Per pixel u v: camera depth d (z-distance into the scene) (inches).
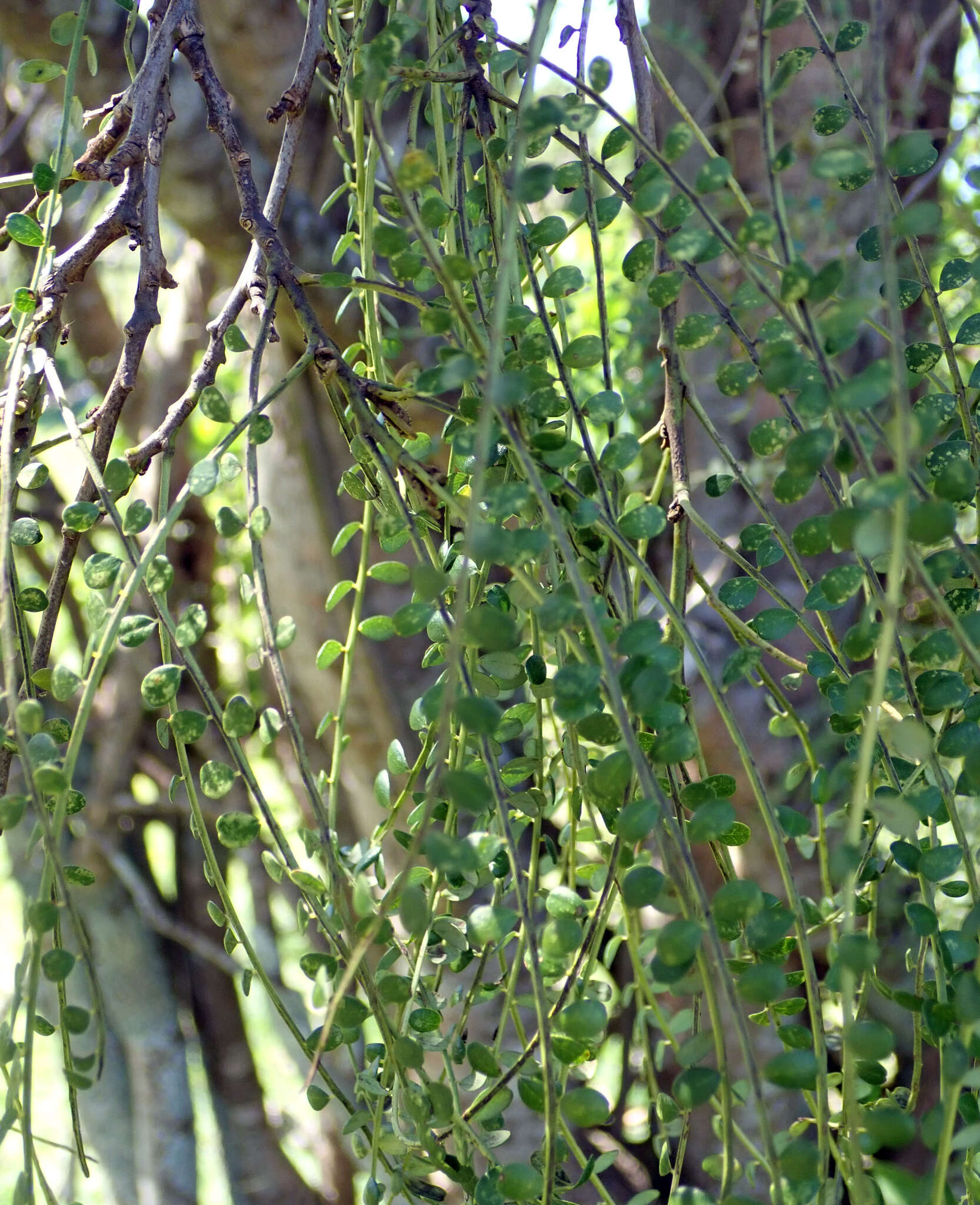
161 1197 134.0
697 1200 39.1
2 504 40.6
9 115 129.9
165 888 146.1
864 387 36.9
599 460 42.3
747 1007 45.4
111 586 41.5
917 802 40.9
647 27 99.4
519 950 43.8
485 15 45.7
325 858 41.9
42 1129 161.3
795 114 99.2
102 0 83.6
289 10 93.1
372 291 45.7
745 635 43.6
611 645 41.3
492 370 36.9
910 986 67.1
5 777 42.2
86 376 139.2
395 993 41.8
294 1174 147.4
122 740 125.0
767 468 93.3
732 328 42.5
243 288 44.6
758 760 93.7
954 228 95.8
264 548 105.5
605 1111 38.1
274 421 100.6
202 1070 143.9
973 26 40.6
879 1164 38.4
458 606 36.2
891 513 36.8
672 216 41.9
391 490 42.5
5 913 182.9
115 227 44.6
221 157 89.3
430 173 38.7
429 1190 44.2
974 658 36.9
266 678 127.7
